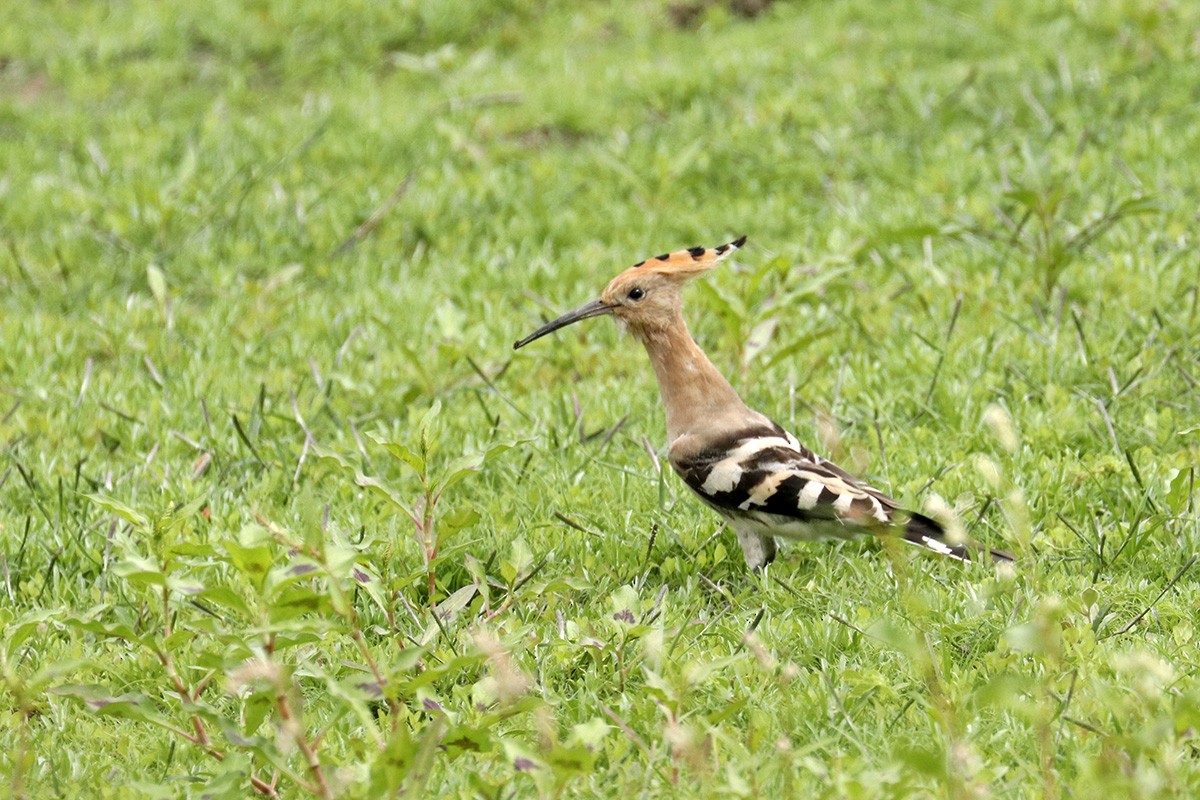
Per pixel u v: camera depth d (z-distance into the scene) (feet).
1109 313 40.63
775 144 56.85
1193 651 24.58
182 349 44.86
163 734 24.57
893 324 41.86
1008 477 31.27
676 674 24.09
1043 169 43.70
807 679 24.43
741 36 69.41
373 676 21.36
